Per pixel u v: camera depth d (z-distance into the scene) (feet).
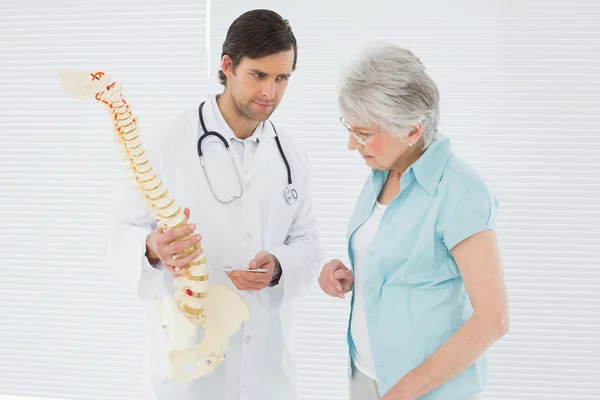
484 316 4.02
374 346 4.51
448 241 4.17
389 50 4.28
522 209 7.89
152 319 5.36
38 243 8.63
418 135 4.30
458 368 4.02
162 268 5.23
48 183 8.57
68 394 8.70
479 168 7.91
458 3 7.78
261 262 5.22
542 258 7.91
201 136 5.48
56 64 8.48
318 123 8.14
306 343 8.36
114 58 8.36
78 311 8.63
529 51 7.75
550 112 7.78
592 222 7.83
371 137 4.33
